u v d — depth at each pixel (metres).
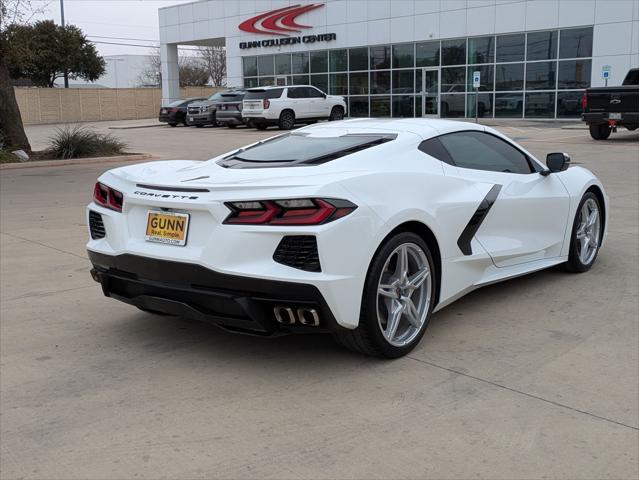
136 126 35.12
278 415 3.36
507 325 4.59
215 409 3.45
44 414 3.43
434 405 3.43
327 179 3.69
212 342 4.40
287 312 3.60
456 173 4.58
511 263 5.04
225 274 3.59
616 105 17.89
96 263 4.32
